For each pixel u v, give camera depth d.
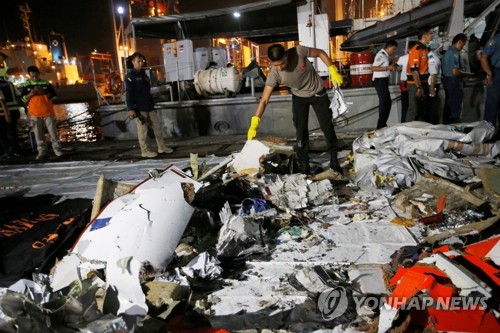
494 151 4.38
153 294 2.28
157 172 3.38
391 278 2.35
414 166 4.06
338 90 4.32
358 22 14.70
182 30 11.11
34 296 2.29
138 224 2.67
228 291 2.48
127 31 11.59
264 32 12.95
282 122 8.97
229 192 3.99
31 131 8.80
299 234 3.21
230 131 9.47
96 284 2.40
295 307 2.24
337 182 4.49
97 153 8.12
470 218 3.22
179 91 9.95
